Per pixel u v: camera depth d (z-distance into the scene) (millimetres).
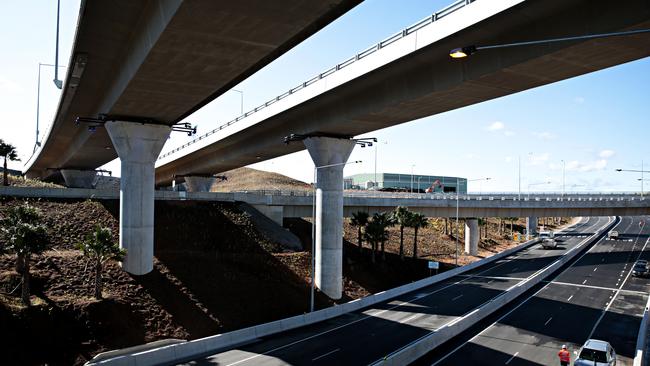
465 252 76500
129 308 30859
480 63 24828
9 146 55844
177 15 19578
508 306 40031
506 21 21641
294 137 45000
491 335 30812
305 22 20391
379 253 59406
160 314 31562
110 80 34312
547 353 26906
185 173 83000
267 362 25125
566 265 64188
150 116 37625
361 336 30594
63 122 51062
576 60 22172
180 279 36688
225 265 41250
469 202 70438
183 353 26125
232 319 33688
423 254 66812
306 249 52500
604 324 33938
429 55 26750
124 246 36156
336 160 44844
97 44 27547
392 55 27875
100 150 61781
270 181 159750
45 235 28297
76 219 41438
